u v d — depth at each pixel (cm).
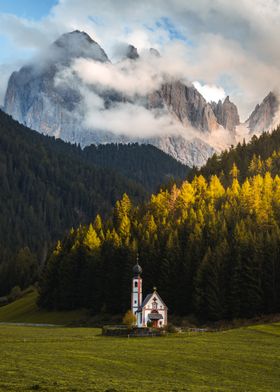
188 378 5431
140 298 13000
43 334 10262
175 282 14025
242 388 5016
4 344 7700
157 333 9288
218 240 14425
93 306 15288
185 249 14625
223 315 12762
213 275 13038
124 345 7725
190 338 8656
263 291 12619
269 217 15612
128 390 4512
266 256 12900
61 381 4825
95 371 5538
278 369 6041
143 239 15650
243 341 8144
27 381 4794
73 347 7419
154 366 5984
